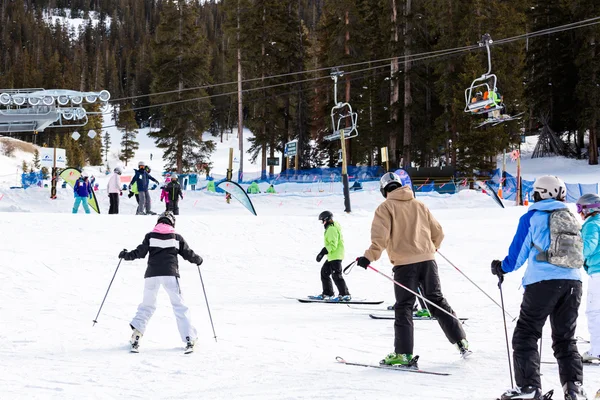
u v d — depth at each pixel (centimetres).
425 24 4359
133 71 14050
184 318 616
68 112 2928
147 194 2155
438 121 4122
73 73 12488
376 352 611
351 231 1753
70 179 3025
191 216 1888
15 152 8769
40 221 1645
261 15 4925
